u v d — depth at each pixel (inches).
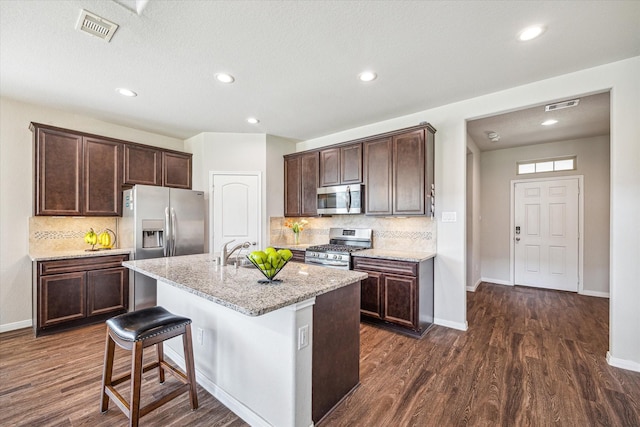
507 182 212.4
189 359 73.0
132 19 73.5
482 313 149.3
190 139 182.4
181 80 107.0
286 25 76.4
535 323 134.9
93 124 147.9
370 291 130.9
